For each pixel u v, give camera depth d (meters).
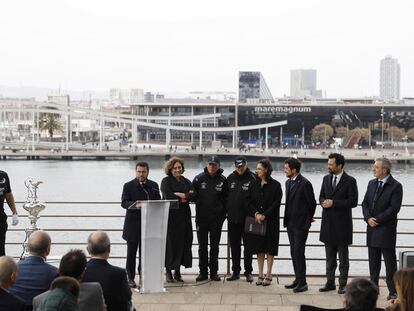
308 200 12.74
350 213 12.66
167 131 181.62
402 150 189.25
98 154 172.38
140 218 12.94
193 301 12.05
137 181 13.08
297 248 12.76
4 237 12.59
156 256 12.48
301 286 12.73
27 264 8.89
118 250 37.31
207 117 184.62
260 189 13.06
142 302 11.96
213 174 13.40
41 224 53.00
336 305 11.84
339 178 12.58
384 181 12.12
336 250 12.82
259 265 13.22
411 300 6.89
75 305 7.29
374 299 7.02
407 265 11.27
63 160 172.00
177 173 13.16
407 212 59.16
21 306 7.84
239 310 11.52
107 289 8.80
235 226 13.41
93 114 188.38
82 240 45.53
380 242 12.05
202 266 13.50
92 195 94.75
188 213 13.27
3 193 12.55
